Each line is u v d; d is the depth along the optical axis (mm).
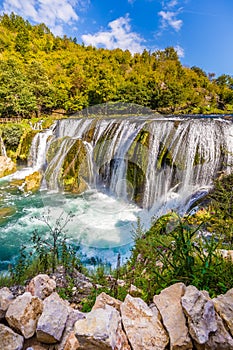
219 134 5680
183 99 22031
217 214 3074
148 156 4277
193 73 41875
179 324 1243
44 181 4219
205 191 4531
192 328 1166
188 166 5281
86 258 3332
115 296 1938
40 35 53281
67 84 20672
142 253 2908
